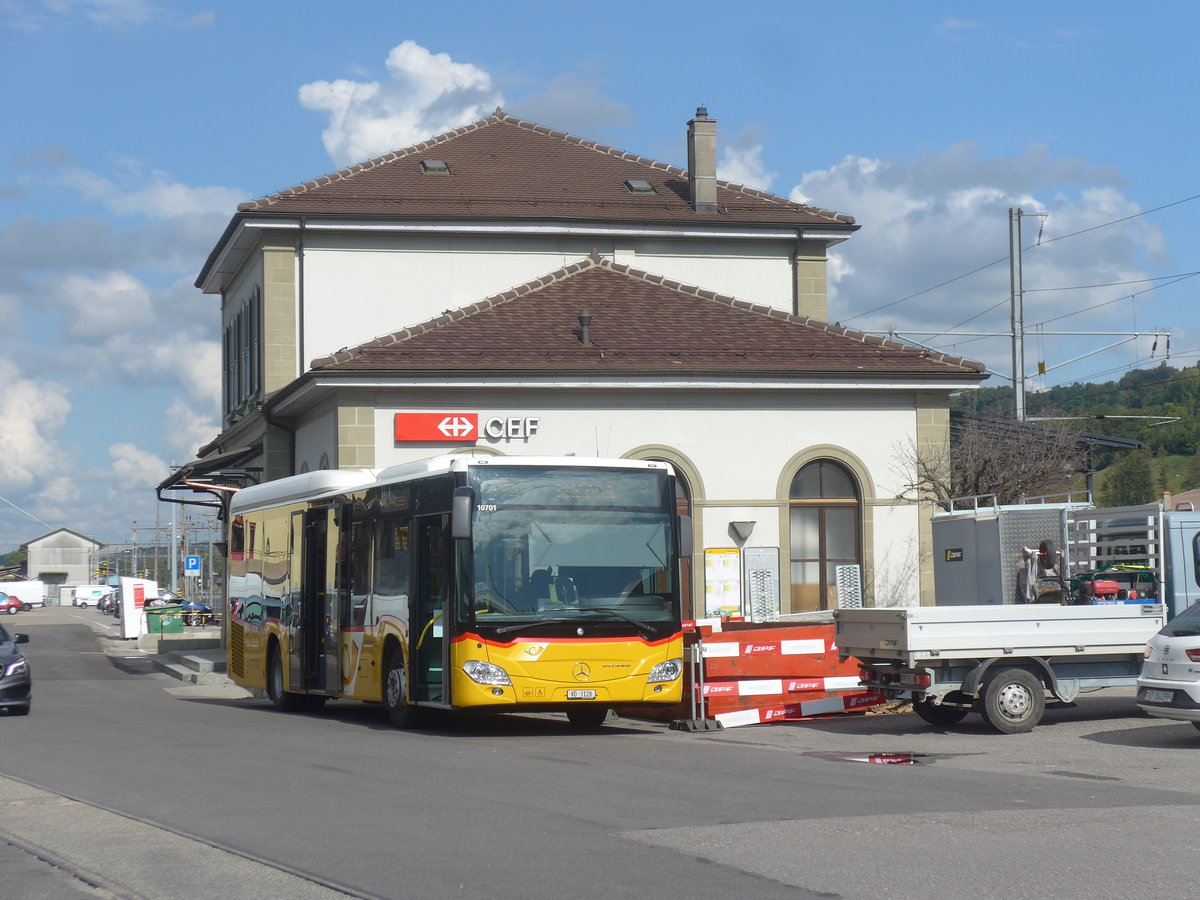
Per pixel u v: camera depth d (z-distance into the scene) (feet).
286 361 109.70
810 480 95.09
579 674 52.75
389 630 59.21
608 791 36.42
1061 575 67.77
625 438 92.12
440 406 89.92
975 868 25.63
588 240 114.83
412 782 38.75
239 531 83.46
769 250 118.01
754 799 34.71
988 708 52.31
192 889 25.08
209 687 96.32
